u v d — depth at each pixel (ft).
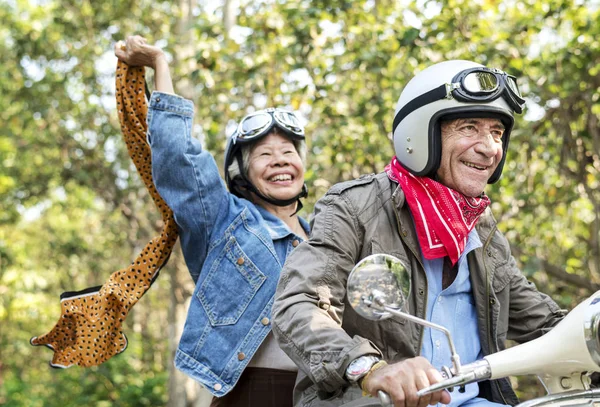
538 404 6.19
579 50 26.16
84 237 55.31
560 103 25.96
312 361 6.34
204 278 10.78
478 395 8.04
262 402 10.32
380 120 26.68
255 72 27.71
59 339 11.57
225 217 11.04
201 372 10.43
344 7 27.71
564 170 26.45
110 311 11.38
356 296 5.77
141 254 11.50
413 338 7.48
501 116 7.57
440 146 7.55
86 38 44.60
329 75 27.58
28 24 44.42
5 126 47.09
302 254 7.28
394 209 7.60
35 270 54.49
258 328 10.46
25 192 47.34
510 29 27.25
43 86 44.47
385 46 26.84
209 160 11.05
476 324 7.97
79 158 45.60
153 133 10.89
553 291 28.32
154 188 11.64
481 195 7.77
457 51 26.30
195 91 34.01
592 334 6.05
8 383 58.23
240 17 28.55
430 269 7.76
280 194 11.48
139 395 46.85
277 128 11.57
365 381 6.04
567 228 30.25
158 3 43.78
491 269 8.04
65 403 52.47
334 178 29.60
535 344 6.23
